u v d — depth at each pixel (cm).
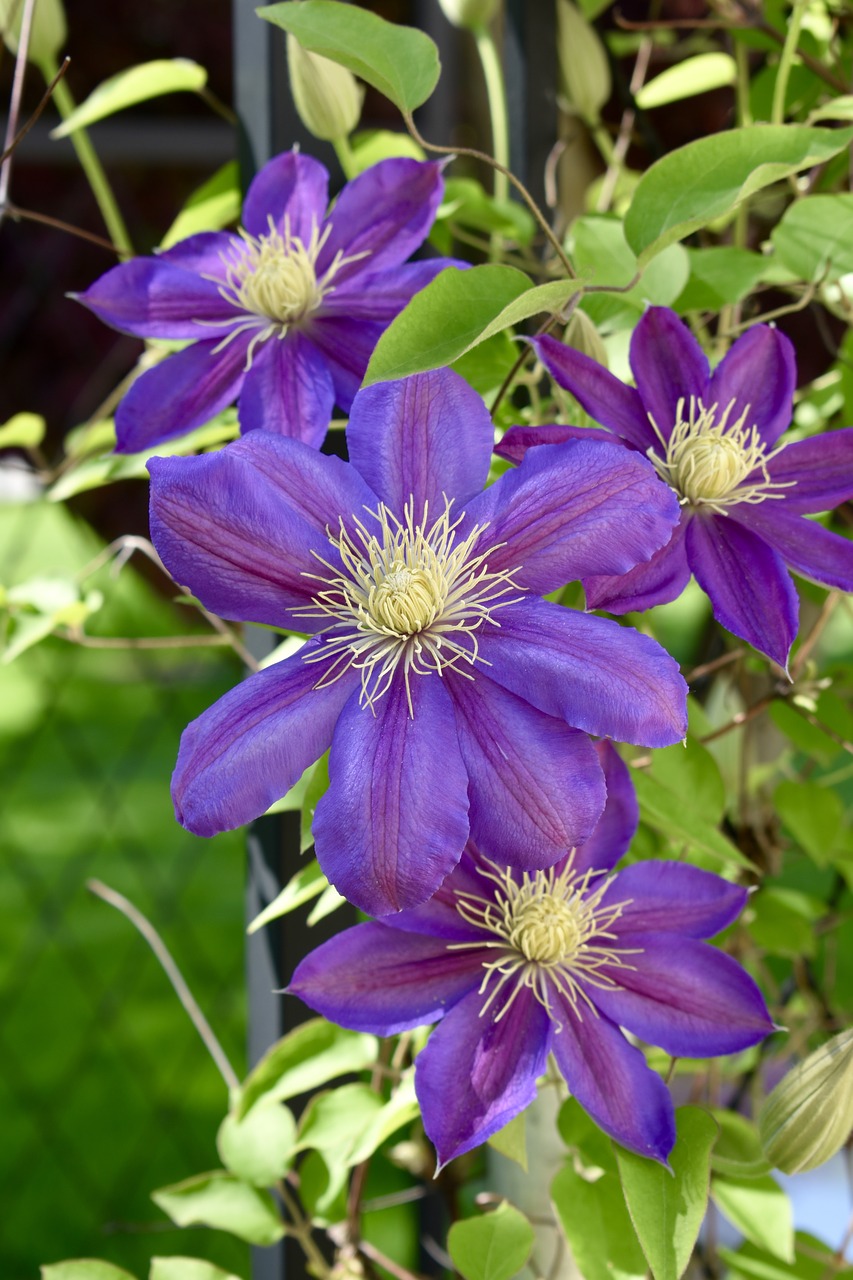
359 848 61
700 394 70
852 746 83
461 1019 66
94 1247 158
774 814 94
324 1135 77
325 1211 79
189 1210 81
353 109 79
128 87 85
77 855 234
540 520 64
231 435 79
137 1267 154
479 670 63
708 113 111
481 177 107
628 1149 66
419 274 71
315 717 63
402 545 65
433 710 62
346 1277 81
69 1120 178
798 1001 99
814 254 76
